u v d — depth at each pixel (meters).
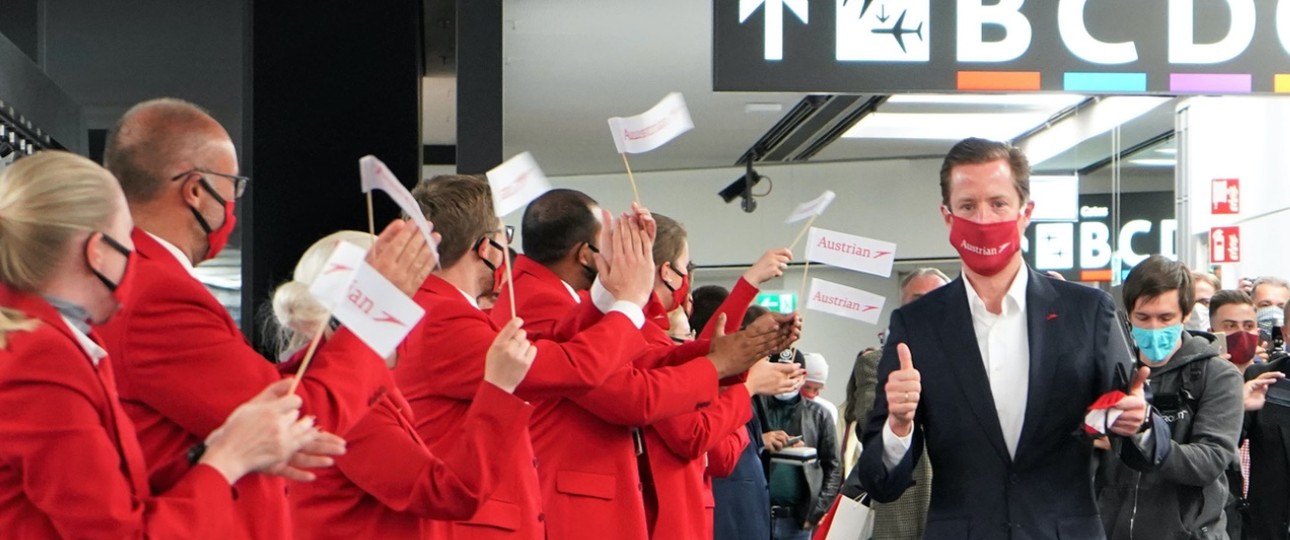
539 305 3.80
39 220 2.13
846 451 6.48
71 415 2.08
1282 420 5.09
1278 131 10.56
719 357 3.82
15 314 2.08
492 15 5.55
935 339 3.39
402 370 3.34
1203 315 7.73
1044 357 3.31
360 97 5.68
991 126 12.34
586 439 3.78
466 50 5.54
